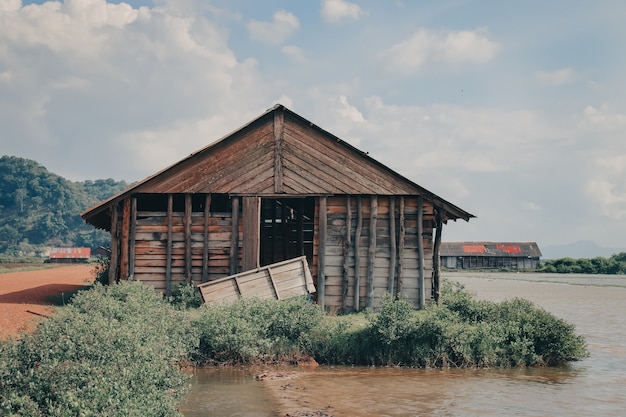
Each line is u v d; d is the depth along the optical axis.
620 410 11.42
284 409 11.06
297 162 20.89
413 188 20.72
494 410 11.30
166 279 20.47
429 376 14.36
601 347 18.98
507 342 16.38
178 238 20.66
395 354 15.55
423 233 20.70
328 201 20.83
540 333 16.41
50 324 10.66
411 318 16.11
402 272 20.53
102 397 7.38
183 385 10.66
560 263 105.44
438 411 11.17
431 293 20.86
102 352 9.20
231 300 18.62
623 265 98.31
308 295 20.17
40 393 7.53
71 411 6.97
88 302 14.87
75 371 8.05
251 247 20.53
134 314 14.53
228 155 20.86
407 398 12.12
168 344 13.24
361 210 20.73
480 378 14.23
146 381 8.66
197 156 20.78
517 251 112.50
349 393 12.44
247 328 15.30
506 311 18.11
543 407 11.59
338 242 20.67
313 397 12.04
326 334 16.03
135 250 20.59
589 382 13.97
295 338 15.99
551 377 14.52
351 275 20.52
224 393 12.22
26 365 8.28
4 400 7.06
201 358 15.15
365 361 15.59
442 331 15.68
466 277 78.75
